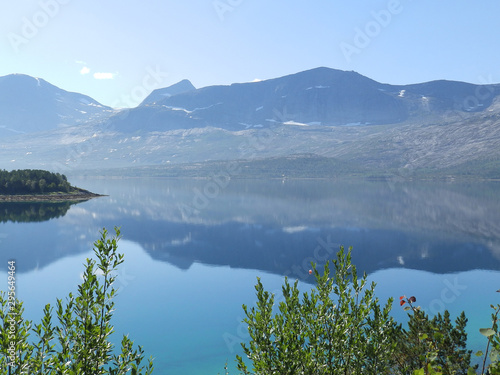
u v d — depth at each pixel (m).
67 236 142.88
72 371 9.22
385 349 11.12
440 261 111.94
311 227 182.38
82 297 10.03
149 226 183.12
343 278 11.81
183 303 69.31
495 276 93.38
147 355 46.28
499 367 7.84
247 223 195.88
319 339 11.27
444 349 14.46
